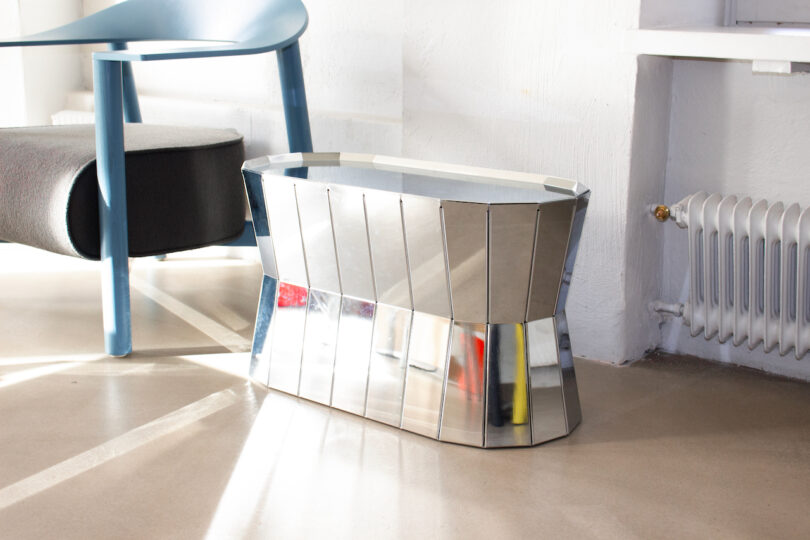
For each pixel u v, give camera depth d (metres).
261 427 1.33
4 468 1.20
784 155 1.55
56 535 1.04
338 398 1.40
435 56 1.73
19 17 2.45
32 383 1.49
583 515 1.10
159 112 2.36
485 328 1.26
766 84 1.55
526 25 1.60
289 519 1.08
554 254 1.23
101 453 1.25
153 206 1.63
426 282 1.26
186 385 1.49
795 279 1.53
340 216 1.31
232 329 1.78
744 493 1.17
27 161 1.62
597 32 1.53
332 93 2.15
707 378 1.58
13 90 2.51
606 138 1.56
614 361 1.64
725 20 1.72
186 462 1.22
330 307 1.40
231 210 1.81
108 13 1.95
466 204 1.17
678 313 1.66
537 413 1.29
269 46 1.58
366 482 1.18
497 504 1.13
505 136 1.67
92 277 2.12
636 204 1.59
